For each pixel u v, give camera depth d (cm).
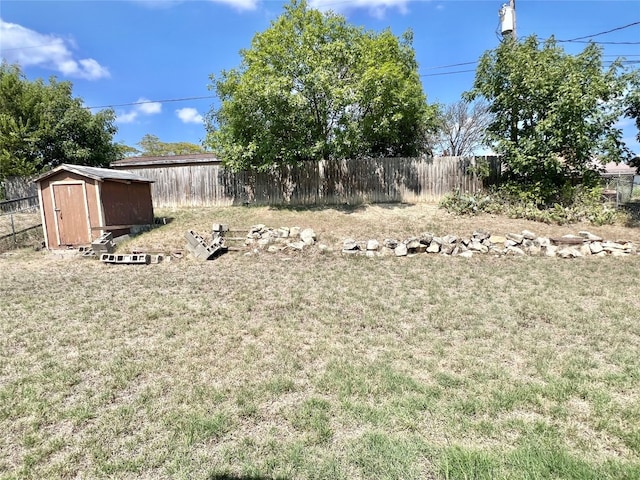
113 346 359
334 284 568
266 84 1014
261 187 1286
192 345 357
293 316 435
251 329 395
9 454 211
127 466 199
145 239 912
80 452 211
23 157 1628
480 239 768
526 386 271
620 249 716
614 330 377
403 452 204
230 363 318
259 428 230
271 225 984
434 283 562
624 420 231
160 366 314
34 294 545
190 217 1136
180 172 1338
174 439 221
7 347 361
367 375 291
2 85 1636
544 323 400
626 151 973
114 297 524
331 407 249
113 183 948
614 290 510
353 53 1102
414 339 363
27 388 281
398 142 1382
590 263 657
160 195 1354
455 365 307
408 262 696
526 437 216
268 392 270
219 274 650
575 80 908
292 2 1104
